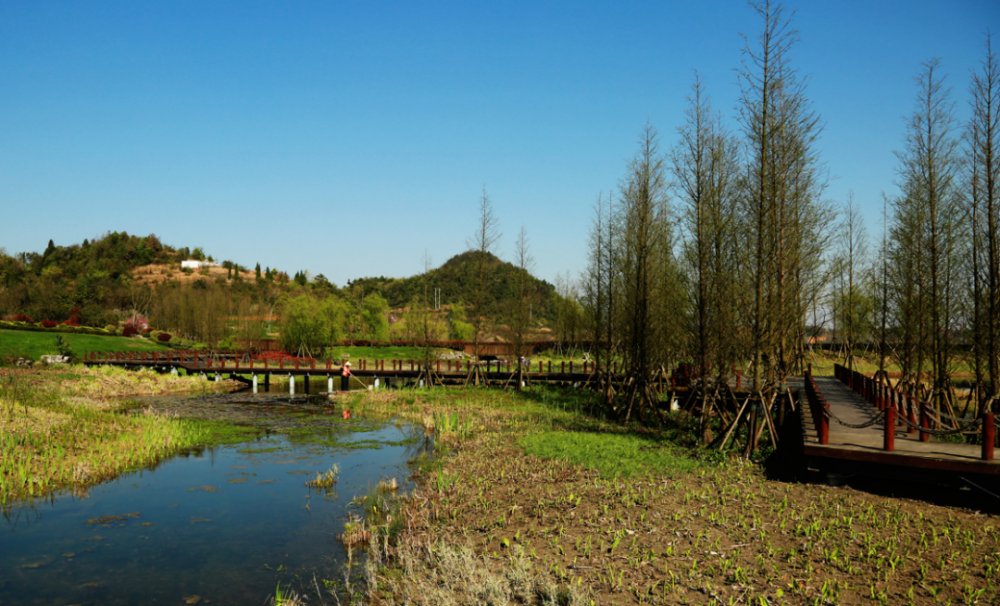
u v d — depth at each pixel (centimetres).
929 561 817
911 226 2086
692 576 800
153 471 1650
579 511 1118
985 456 1102
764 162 1580
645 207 2342
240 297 9944
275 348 7025
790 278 1678
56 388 3347
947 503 1107
